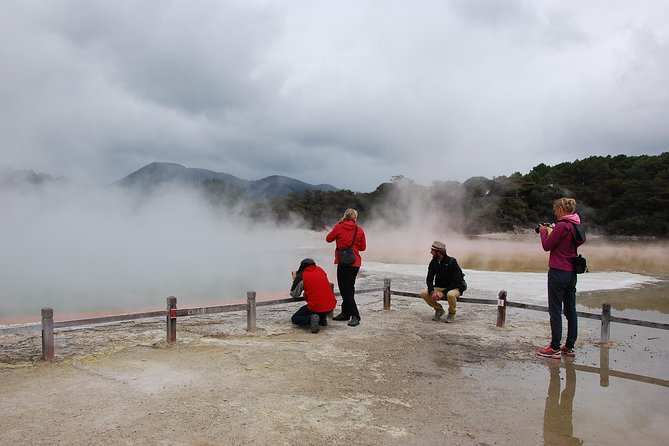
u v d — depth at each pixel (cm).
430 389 441
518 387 454
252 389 424
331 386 438
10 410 367
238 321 728
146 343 574
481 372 498
